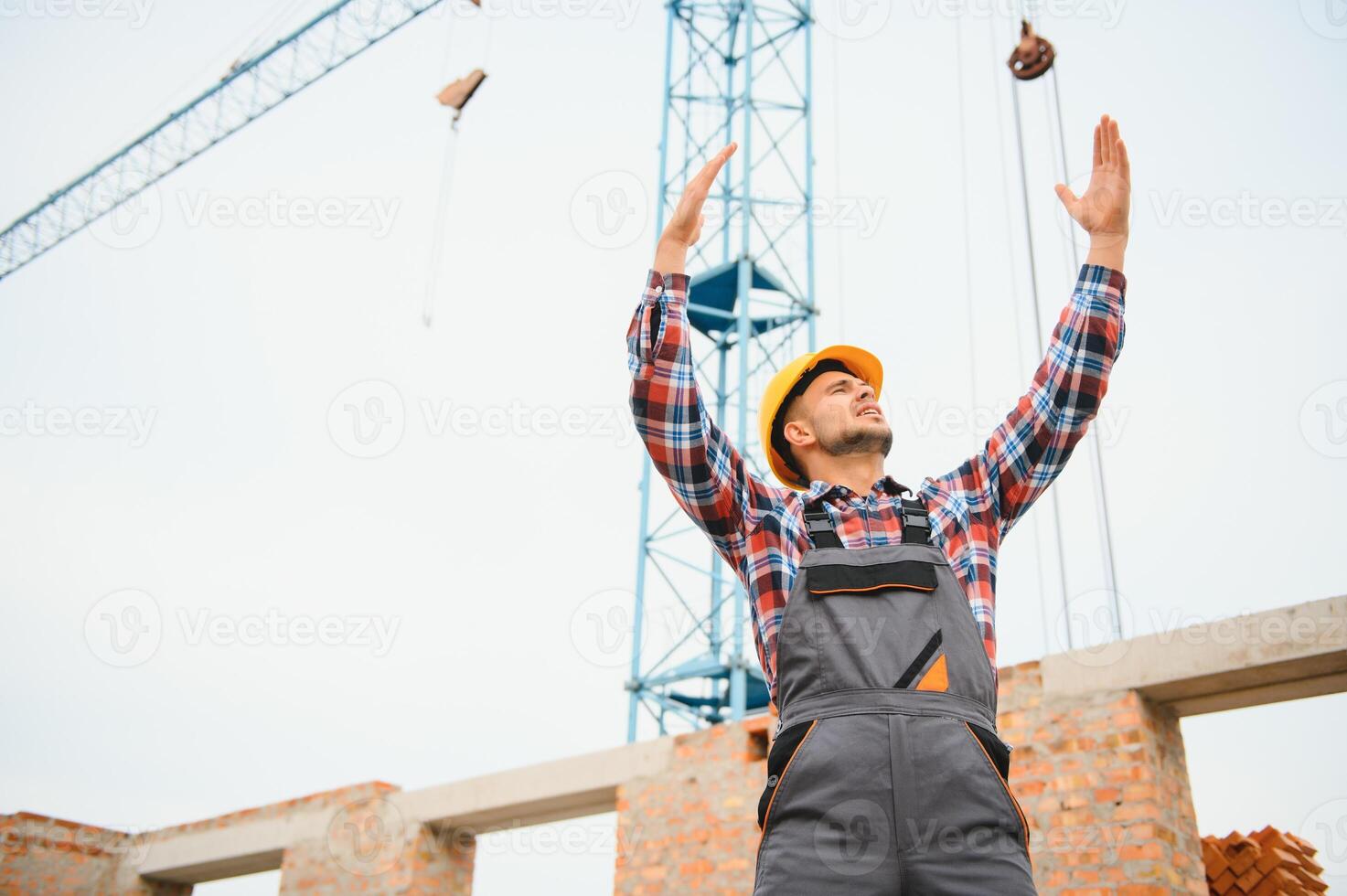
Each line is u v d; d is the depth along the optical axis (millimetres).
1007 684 6957
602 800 9148
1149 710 6625
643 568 13836
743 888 7652
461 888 10109
